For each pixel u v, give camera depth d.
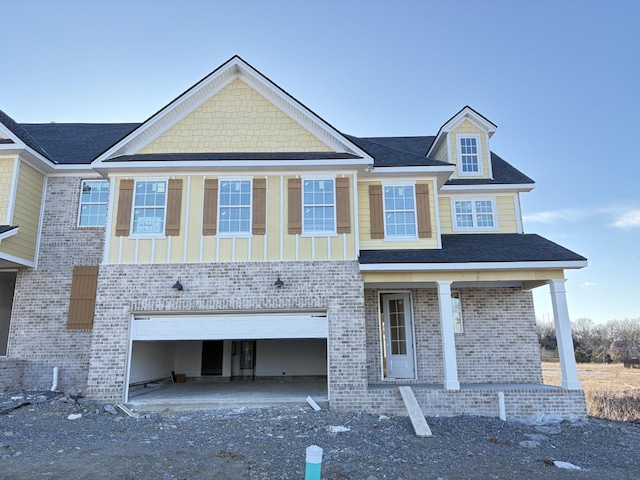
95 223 12.66
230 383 14.05
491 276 10.19
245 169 10.77
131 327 10.17
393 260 10.02
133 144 11.23
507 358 11.93
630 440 8.19
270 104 11.66
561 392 9.57
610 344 43.94
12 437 6.98
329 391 9.69
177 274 10.27
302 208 10.70
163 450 6.32
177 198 10.70
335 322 10.04
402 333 12.31
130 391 11.32
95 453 6.05
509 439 7.75
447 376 9.73
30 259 11.96
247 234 10.51
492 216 13.12
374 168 11.15
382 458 6.23
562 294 10.07
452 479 5.34
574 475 5.71
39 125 16.30
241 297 10.16
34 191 12.25
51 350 11.67
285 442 6.98
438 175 11.52
